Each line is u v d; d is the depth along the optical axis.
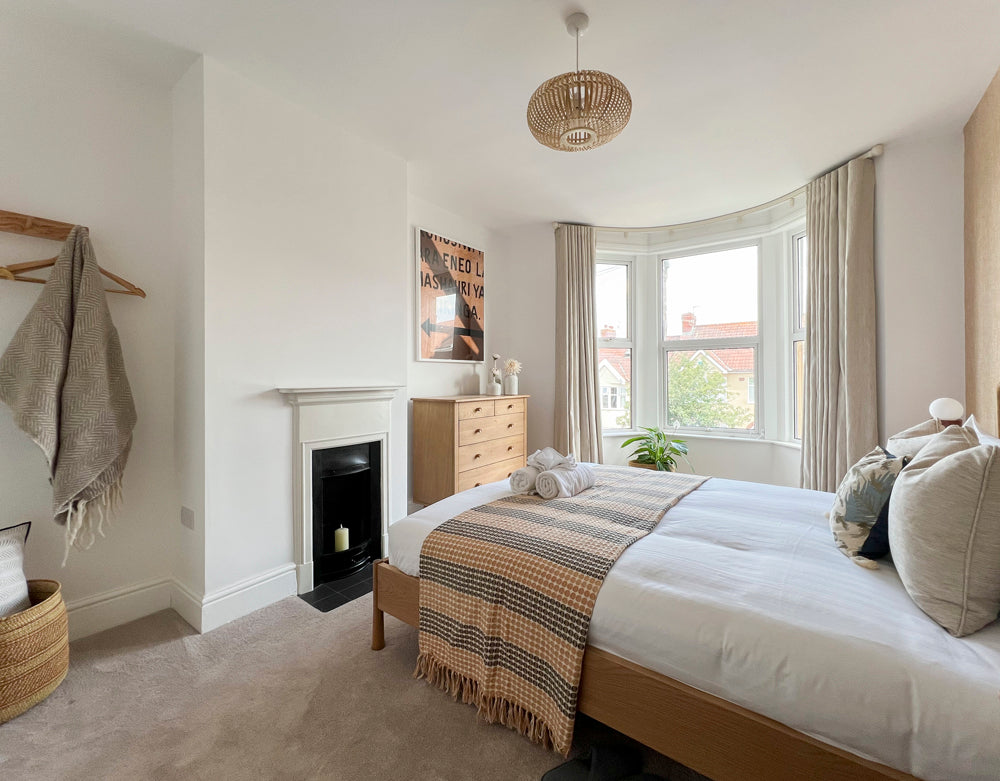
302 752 1.28
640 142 2.54
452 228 3.72
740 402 3.94
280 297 2.16
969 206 2.32
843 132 2.44
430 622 1.54
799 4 1.58
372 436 2.57
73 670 1.63
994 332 2.04
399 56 1.87
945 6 1.58
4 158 1.70
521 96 2.14
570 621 1.21
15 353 1.62
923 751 0.80
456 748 1.29
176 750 1.28
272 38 1.77
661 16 1.64
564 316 3.92
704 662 1.03
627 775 1.18
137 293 1.94
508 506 1.83
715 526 1.55
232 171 1.98
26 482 1.75
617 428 4.34
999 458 0.93
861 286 2.67
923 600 0.99
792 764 0.92
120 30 1.73
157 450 2.06
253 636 1.86
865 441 2.67
